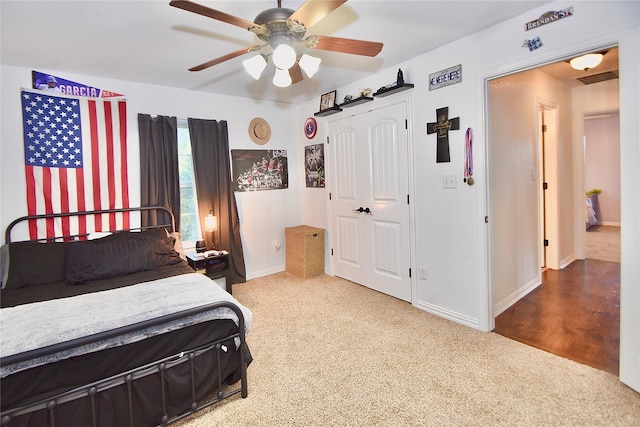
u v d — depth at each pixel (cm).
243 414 179
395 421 170
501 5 205
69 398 148
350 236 391
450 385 196
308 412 179
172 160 350
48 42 234
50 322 158
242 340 189
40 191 287
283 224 447
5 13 193
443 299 290
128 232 318
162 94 348
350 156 376
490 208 258
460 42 255
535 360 218
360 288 373
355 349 241
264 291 370
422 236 303
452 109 266
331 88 377
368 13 208
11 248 260
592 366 209
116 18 203
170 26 215
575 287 349
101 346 151
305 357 233
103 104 314
